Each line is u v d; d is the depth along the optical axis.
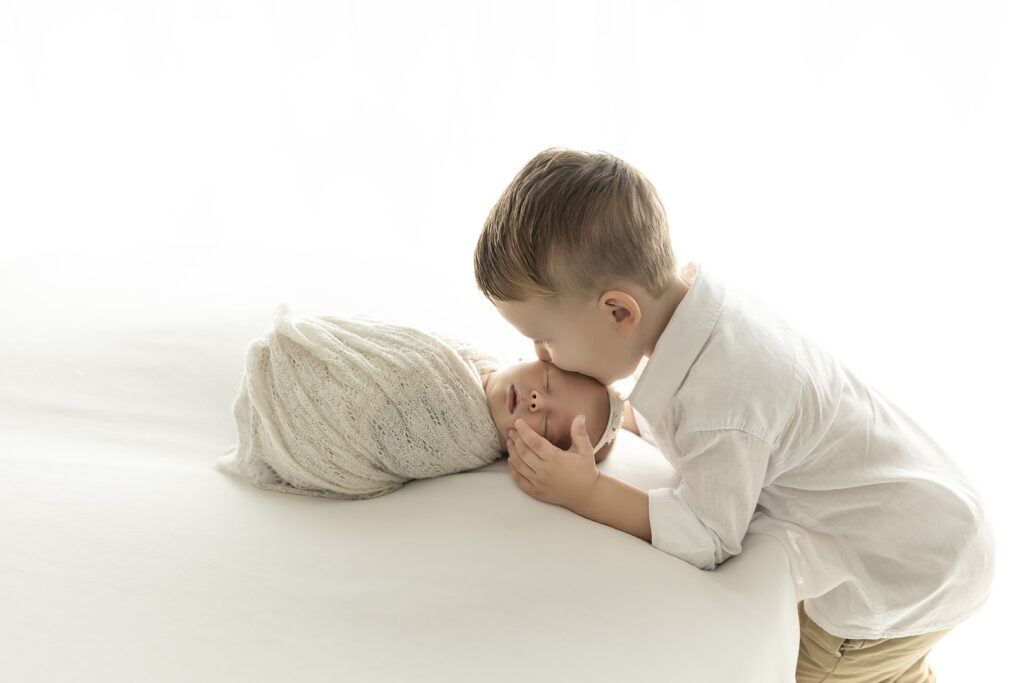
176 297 1.24
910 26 1.51
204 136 1.97
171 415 1.05
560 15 1.67
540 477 0.93
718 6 1.59
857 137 1.60
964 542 1.00
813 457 0.98
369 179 1.92
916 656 1.14
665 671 0.77
